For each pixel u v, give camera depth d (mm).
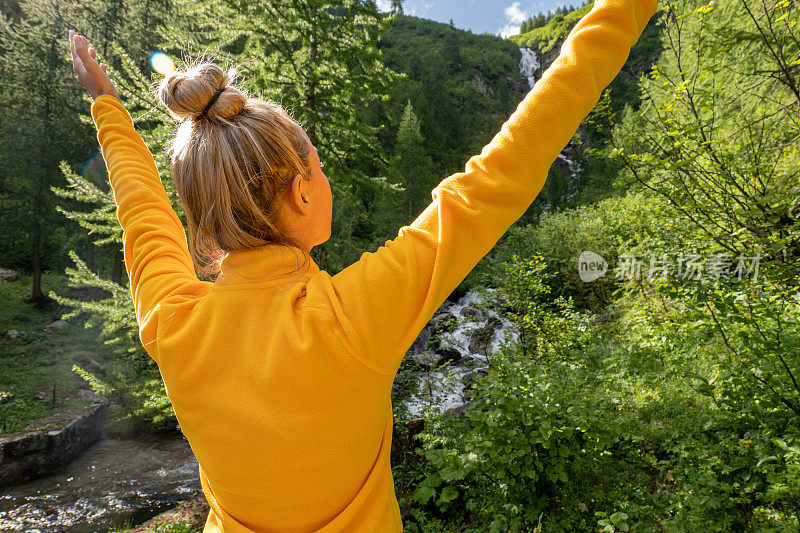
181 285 581
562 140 495
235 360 459
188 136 519
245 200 483
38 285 17578
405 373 7418
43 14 15250
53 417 9219
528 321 8102
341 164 7781
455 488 4645
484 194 477
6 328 14867
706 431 4406
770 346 3016
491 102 68875
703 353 4234
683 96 3420
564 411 4238
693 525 3541
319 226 556
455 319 9219
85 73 855
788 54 3611
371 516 480
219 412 453
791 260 3174
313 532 458
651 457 4523
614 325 9609
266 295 485
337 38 7312
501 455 4082
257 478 440
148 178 768
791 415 3820
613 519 3584
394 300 438
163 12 15445
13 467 7758
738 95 3809
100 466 8516
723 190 3279
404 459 5973
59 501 7180
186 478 8000
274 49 7152
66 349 13773
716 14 4016
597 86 502
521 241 20062
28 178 15547
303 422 424
